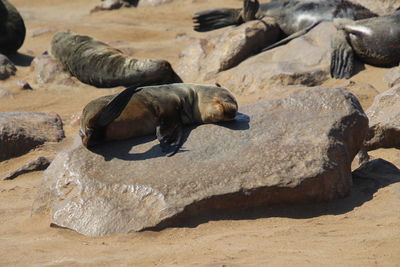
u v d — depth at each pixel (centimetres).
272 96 4297
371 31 4569
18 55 6047
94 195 2295
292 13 5422
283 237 2080
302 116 2561
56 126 3891
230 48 4922
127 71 4938
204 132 2558
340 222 2216
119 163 2419
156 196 2236
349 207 2353
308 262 1847
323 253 1923
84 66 5153
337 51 4622
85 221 2233
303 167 2319
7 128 3575
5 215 2589
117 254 2016
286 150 2378
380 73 4541
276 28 5359
